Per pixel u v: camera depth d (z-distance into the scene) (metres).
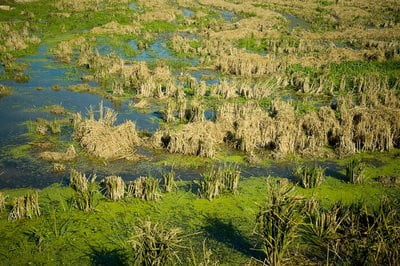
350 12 61.66
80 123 23.17
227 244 14.75
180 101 26.61
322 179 19.28
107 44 42.09
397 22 57.25
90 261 13.64
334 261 13.70
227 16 58.91
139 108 27.38
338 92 31.80
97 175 19.19
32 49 39.22
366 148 22.88
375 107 25.28
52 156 20.30
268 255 13.48
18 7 52.25
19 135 22.80
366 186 19.19
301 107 28.42
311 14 61.06
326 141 23.41
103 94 29.41
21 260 13.56
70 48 39.72
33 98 28.27
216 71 36.41
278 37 47.19
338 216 16.16
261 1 70.19
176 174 19.67
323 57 39.28
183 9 61.94
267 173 20.14
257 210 16.91
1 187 17.88
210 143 21.38
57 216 15.95
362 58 39.50
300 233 15.34
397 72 35.72
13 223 15.42
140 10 57.06
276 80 33.50
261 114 24.30
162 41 44.88
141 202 17.09
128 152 21.36
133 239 13.63
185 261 13.71
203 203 17.25
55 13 51.00
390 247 13.09
